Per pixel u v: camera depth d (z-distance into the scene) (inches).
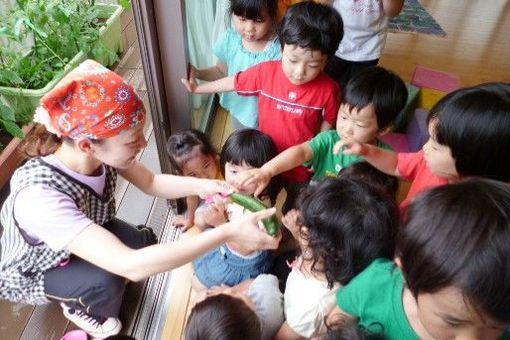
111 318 49.8
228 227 36.2
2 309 52.2
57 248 36.5
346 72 75.9
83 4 95.4
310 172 58.1
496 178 33.9
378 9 68.7
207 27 73.4
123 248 35.3
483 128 32.0
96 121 33.3
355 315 31.9
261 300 43.4
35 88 77.4
